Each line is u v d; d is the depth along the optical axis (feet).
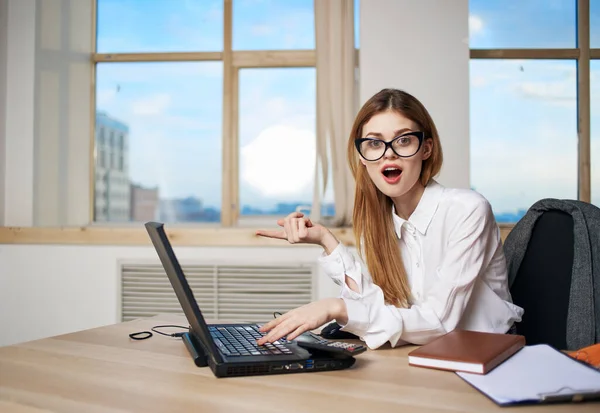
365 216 4.30
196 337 3.15
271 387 2.44
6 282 9.17
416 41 8.64
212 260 8.84
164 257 2.78
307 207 9.08
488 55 9.43
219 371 2.59
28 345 3.31
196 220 10.03
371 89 8.67
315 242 4.07
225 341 3.13
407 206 4.35
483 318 4.11
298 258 8.73
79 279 9.06
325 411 2.10
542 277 4.41
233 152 9.79
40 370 2.72
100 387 2.43
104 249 9.05
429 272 4.18
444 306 3.65
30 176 9.31
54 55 9.65
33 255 9.14
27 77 9.35
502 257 4.29
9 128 9.37
